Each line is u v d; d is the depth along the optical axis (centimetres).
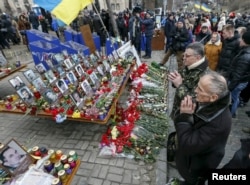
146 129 350
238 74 326
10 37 1136
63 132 365
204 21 891
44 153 224
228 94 152
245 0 4053
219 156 170
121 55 569
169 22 853
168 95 501
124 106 443
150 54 836
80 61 515
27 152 204
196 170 181
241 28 429
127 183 261
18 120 409
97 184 261
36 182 181
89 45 762
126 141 317
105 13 997
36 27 1240
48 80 394
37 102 332
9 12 2562
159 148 313
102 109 319
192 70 238
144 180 265
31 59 842
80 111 322
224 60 420
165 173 271
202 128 158
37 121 401
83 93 360
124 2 3338
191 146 159
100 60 539
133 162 294
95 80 411
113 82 415
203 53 232
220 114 154
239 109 436
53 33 1358
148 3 2767
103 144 318
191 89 234
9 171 185
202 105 162
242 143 169
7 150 189
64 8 454
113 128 328
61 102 345
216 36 462
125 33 1014
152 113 398
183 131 165
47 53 553
